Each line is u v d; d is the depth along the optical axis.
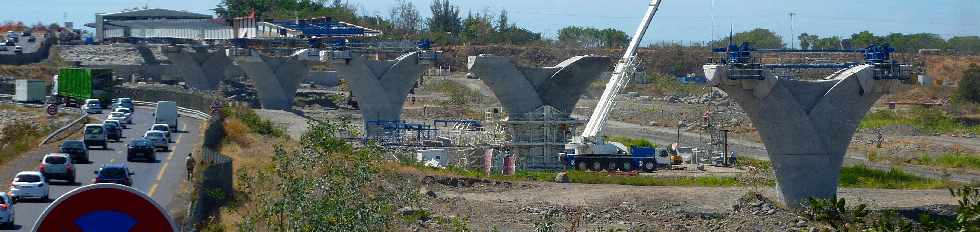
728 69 67.38
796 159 69.12
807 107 69.06
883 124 153.25
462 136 99.69
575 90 93.56
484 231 55.81
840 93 69.06
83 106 113.12
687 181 81.06
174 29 196.00
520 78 92.06
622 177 82.00
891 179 86.00
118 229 10.03
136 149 66.56
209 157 53.66
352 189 28.28
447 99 174.62
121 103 111.69
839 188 79.81
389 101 108.88
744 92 68.38
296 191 27.03
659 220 63.41
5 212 39.53
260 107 141.88
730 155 106.44
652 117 160.38
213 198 42.31
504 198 70.25
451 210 62.78
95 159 67.50
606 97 103.56
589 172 86.00
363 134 102.19
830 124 69.19
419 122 140.88
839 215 20.38
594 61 93.12
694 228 61.44
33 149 72.94
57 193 50.91
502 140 92.69
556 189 75.69
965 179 93.00
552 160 92.62
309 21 145.75
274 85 137.25
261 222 31.31
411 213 54.62
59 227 9.88
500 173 82.88
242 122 92.69
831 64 72.38
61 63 185.38
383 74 109.06
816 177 69.19
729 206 67.94
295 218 26.47
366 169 29.50
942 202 70.88
